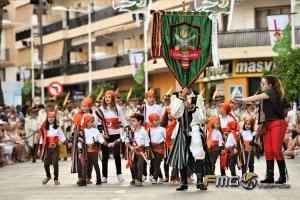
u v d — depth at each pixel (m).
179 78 16.80
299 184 18.06
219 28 48.03
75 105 37.06
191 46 16.92
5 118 32.66
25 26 76.06
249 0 46.66
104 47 62.78
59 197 16.19
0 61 77.19
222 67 47.62
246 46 45.84
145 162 19.97
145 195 16.09
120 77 61.22
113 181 20.16
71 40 68.56
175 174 18.78
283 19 38.25
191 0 42.16
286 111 35.28
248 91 46.72
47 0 54.88
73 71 67.38
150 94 19.98
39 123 32.69
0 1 46.16
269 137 17.14
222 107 20.64
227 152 19.50
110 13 60.78
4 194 17.31
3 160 29.50
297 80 33.91
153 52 17.08
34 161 31.45
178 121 16.55
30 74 71.00
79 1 67.25
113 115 20.05
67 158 33.62
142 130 18.69
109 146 19.17
